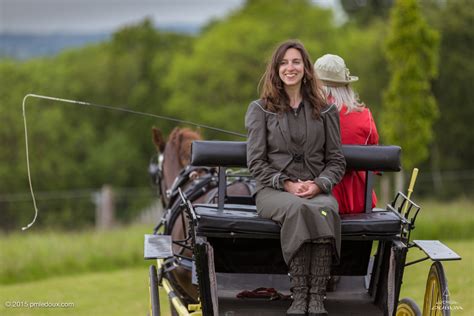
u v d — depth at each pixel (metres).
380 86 56.00
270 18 66.88
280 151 8.34
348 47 60.28
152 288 9.79
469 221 25.08
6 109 72.31
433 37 26.55
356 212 9.03
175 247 10.52
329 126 8.44
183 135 12.38
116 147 71.38
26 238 24.27
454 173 55.19
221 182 8.55
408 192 8.59
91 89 77.00
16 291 17.91
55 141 71.56
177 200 10.74
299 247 7.72
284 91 8.51
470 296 14.15
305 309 7.88
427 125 26.78
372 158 8.46
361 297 8.95
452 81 55.59
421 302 14.38
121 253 22.33
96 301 16.41
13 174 69.94
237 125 62.28
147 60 79.50
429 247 8.31
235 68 64.38
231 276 9.07
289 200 7.96
